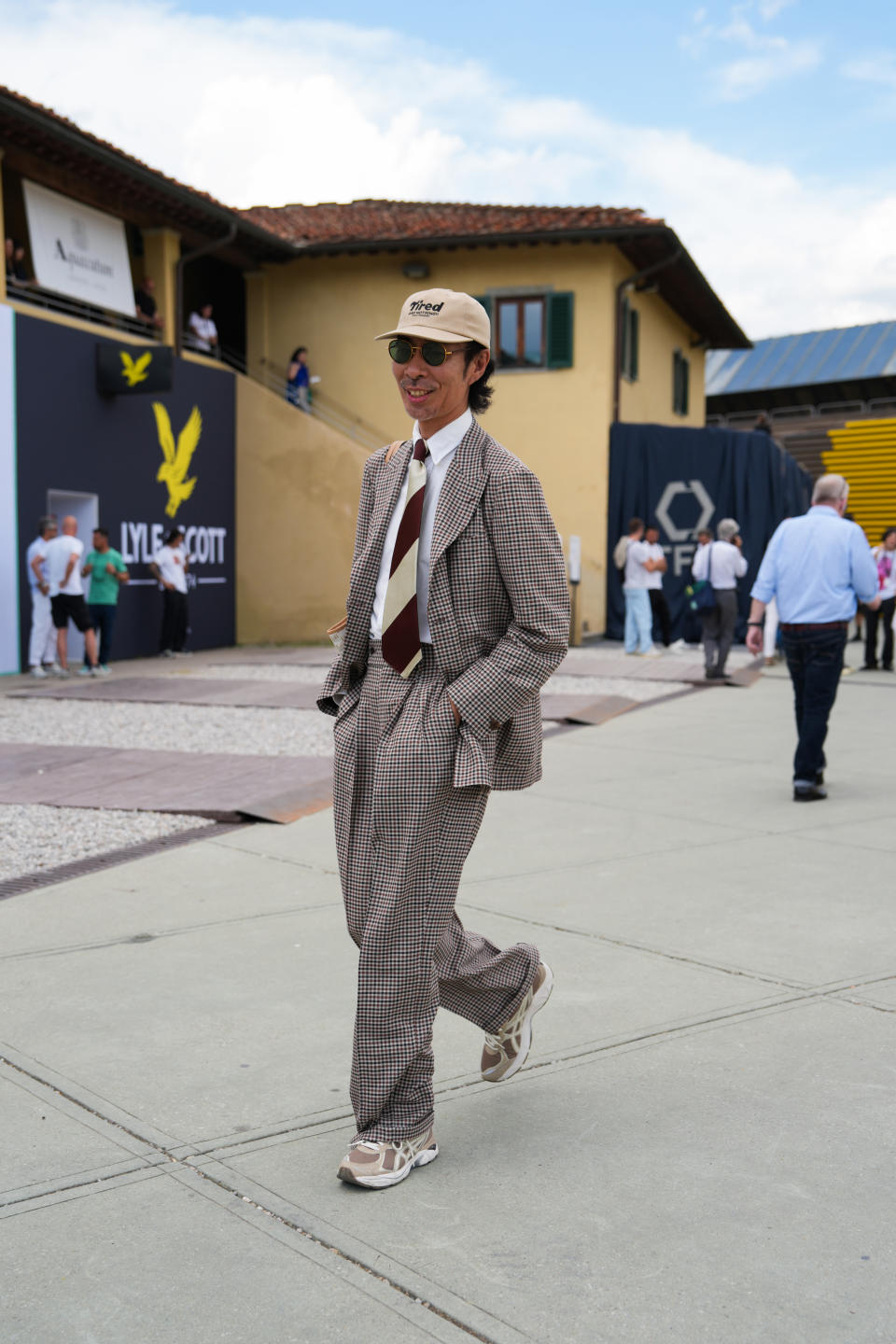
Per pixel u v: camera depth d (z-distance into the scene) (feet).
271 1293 7.13
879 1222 7.89
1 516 45.93
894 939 14.02
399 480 8.88
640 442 63.00
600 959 13.34
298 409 62.59
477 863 17.81
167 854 18.53
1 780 24.67
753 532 61.67
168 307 57.82
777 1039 11.01
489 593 8.63
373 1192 8.33
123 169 49.88
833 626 21.90
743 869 17.39
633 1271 7.33
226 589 61.00
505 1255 7.52
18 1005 11.93
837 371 110.93
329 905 15.64
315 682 42.68
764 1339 6.65
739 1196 8.25
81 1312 6.94
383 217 70.69
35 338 47.52
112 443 52.11
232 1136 9.14
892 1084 10.02
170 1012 11.75
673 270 68.44
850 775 25.16
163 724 32.86
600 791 23.56
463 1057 10.77
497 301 64.54
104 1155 8.82
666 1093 9.90
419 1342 6.64
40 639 45.80
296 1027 11.35
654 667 47.16
